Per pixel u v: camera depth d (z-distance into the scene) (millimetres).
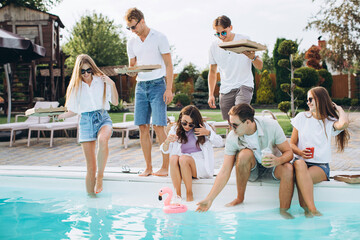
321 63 22156
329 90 20906
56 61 15695
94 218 2906
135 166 5215
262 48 3328
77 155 6398
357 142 6941
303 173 2912
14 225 2762
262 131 3023
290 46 10555
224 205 3193
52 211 3094
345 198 3125
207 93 21641
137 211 3076
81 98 3639
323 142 3221
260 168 3215
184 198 3424
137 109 3955
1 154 6648
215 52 4219
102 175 3613
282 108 10273
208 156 3570
